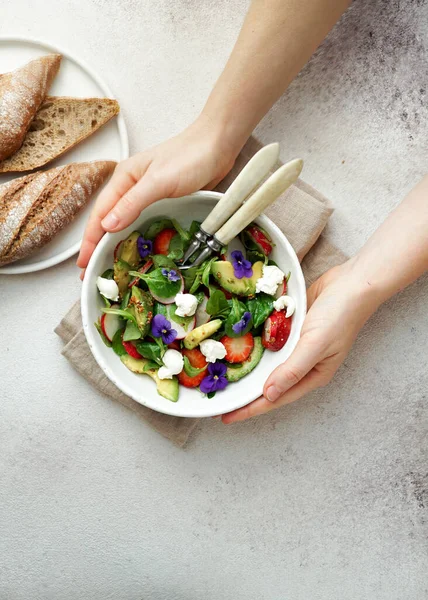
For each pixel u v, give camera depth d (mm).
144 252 676
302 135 777
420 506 809
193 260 679
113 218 651
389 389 798
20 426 783
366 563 813
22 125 717
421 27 772
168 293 648
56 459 788
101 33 767
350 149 779
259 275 669
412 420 801
